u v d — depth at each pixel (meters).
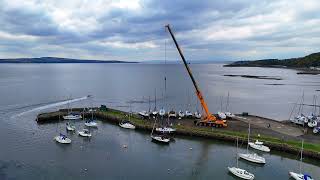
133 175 70.81
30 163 75.81
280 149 87.44
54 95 194.25
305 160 81.69
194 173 73.00
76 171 71.81
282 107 180.00
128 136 101.44
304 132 101.62
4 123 114.69
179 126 106.75
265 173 74.00
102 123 118.75
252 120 117.44
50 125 113.25
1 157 79.31
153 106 166.62
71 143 92.56
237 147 88.50
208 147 91.31
